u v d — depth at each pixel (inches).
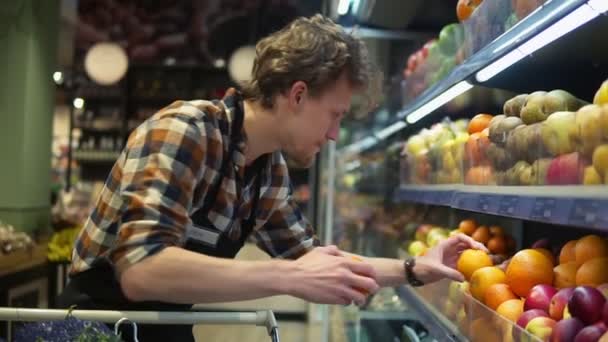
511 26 62.6
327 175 170.6
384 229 143.2
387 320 104.0
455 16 131.3
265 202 70.4
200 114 57.5
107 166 342.0
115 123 335.6
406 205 131.3
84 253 61.0
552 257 62.1
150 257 48.3
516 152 57.9
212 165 58.7
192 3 347.6
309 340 215.2
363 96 62.0
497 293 59.9
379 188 149.6
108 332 49.2
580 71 77.0
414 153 113.3
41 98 185.0
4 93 174.2
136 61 346.6
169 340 66.8
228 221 63.5
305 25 58.9
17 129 173.9
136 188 51.7
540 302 54.0
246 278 47.9
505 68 72.1
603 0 44.9
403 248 121.6
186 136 55.1
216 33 347.6
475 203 69.5
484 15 71.2
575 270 56.7
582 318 45.1
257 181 66.7
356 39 59.5
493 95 89.7
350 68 57.8
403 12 129.3
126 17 347.6
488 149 67.0
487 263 67.5
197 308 254.1
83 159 331.6
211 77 341.4
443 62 91.4
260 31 346.3
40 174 185.8
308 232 74.2
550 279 58.2
